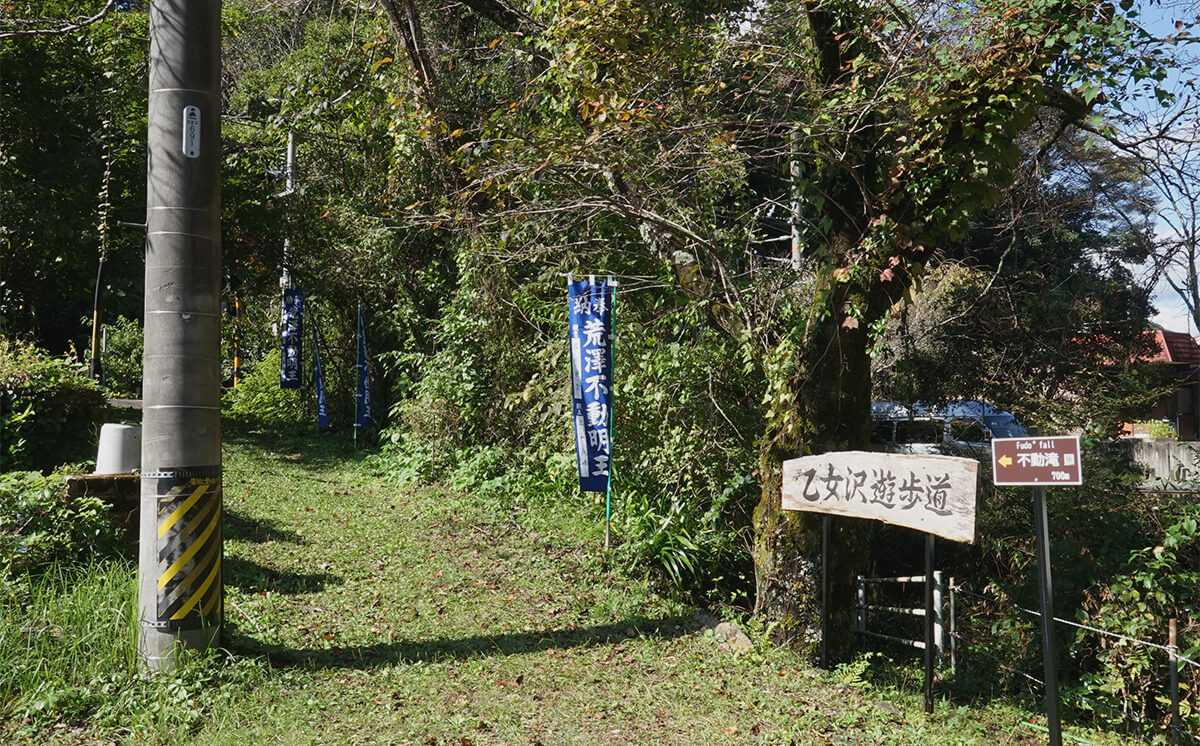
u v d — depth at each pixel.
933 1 7.11
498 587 8.77
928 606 6.65
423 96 12.66
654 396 10.32
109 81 16.27
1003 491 9.38
